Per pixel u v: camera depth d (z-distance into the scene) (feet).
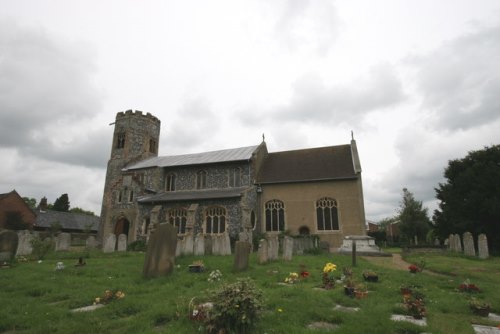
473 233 102.99
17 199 154.61
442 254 73.56
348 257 61.26
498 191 98.94
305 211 96.89
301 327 19.16
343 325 19.54
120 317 21.50
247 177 103.50
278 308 22.89
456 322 21.44
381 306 24.43
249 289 19.10
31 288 29.48
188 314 20.17
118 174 127.54
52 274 36.94
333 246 90.99
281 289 29.27
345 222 92.27
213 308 18.15
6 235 44.83
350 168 99.55
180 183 110.93
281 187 101.45
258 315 18.80
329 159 108.47
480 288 33.22
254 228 96.32
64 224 181.27
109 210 107.14
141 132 135.54
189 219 87.15
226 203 89.25
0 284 31.19
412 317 22.56
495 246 99.35
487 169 104.47
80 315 21.26
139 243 85.87
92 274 37.22
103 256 57.16
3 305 23.62
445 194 117.29
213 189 105.60
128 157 129.49
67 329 18.38
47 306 23.41
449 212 112.27
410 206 143.23
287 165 111.24
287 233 90.94
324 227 94.32
